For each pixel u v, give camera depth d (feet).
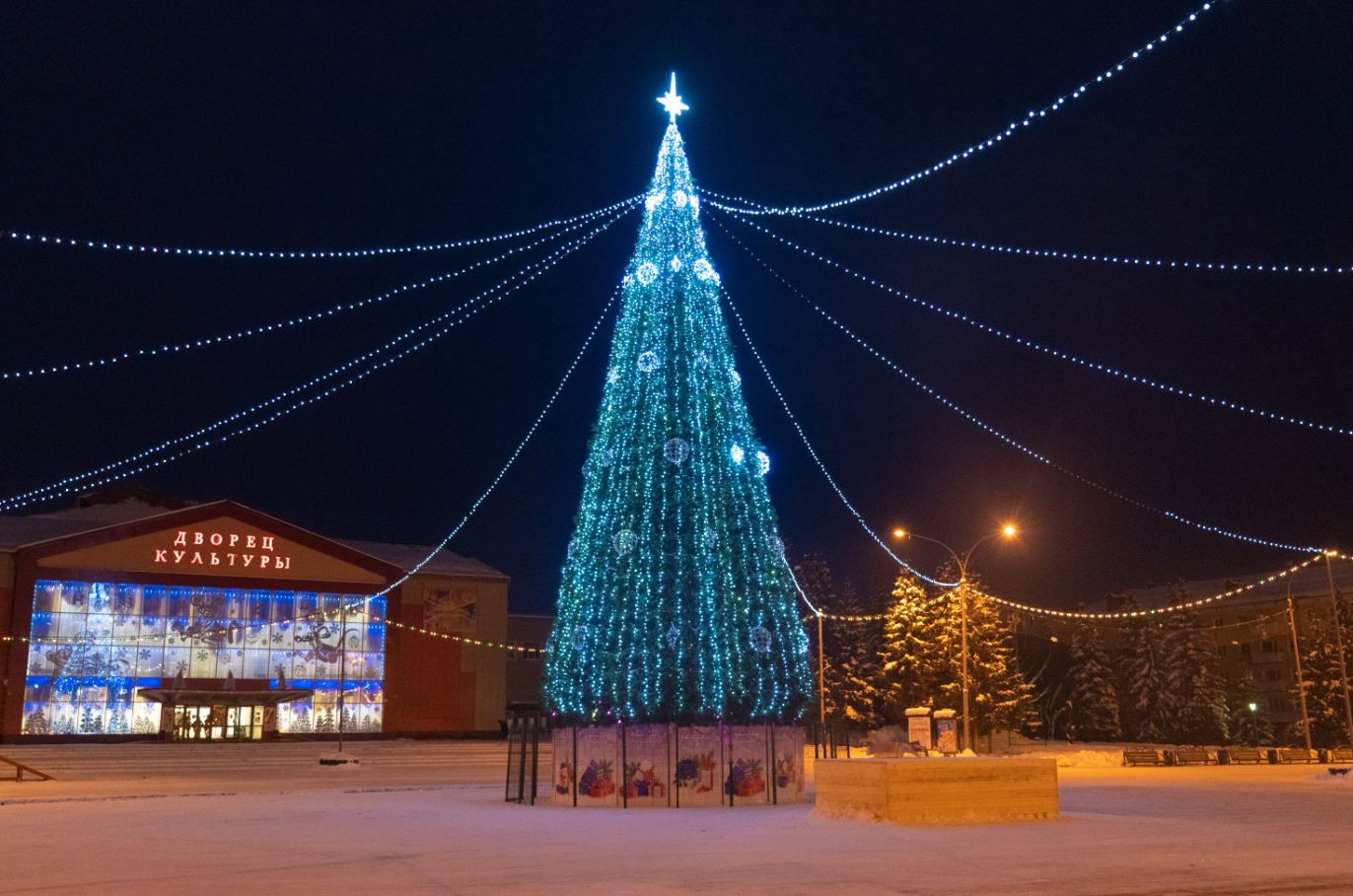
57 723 205.16
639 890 33.19
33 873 37.42
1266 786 99.35
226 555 223.30
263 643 224.12
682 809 69.26
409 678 234.79
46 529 224.53
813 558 246.47
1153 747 200.85
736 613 71.46
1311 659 240.73
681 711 70.49
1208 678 250.16
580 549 74.54
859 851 43.39
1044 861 39.83
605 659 70.85
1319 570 295.89
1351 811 64.54
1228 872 36.58
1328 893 32.32
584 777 73.20
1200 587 319.68
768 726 74.69
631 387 74.38
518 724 81.51
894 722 228.43
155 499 263.90
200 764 160.86
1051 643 267.39
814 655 228.02
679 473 71.97
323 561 231.91
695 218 77.87
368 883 34.86
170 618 217.77
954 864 38.91
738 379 76.43
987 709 192.03
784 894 32.30
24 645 204.44
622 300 78.54
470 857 42.27
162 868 38.70
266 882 35.06
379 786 107.04
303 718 224.12
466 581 245.04
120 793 95.61
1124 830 51.26
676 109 80.38
